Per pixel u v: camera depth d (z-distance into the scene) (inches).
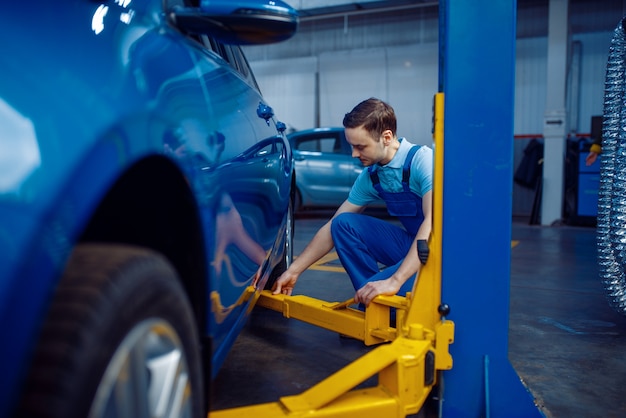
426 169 78.8
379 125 78.7
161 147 32.7
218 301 46.4
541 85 437.4
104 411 26.0
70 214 24.8
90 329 25.5
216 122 46.6
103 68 31.1
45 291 23.8
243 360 80.6
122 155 28.2
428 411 64.3
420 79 477.1
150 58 37.6
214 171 43.4
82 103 27.5
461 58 54.8
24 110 25.5
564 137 336.8
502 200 56.2
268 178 70.6
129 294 28.4
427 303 58.8
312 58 511.8
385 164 83.1
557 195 338.3
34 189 23.9
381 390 52.2
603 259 93.8
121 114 29.0
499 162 55.9
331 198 334.3
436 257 58.1
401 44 485.4
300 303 86.4
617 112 90.4
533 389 72.4
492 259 56.6
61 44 29.9
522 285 143.6
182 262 41.5
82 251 30.4
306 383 71.8
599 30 419.5
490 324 56.9
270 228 74.2
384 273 83.7
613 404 67.9
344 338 91.6
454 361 57.2
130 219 37.6
